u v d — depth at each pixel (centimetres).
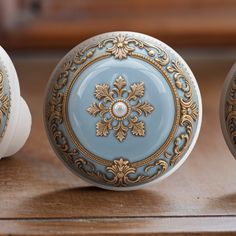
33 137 90
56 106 63
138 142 62
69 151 63
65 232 55
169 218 58
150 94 62
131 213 59
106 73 62
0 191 65
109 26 170
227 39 175
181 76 63
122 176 63
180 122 63
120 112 62
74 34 171
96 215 59
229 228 56
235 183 69
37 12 176
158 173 64
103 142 62
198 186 68
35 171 73
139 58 62
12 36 172
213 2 183
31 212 59
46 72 173
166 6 181
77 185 68
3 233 54
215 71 177
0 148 66
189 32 172
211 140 91
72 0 177
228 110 65
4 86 64
